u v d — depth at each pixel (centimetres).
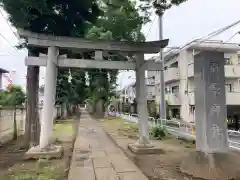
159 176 643
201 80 698
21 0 794
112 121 2886
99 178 629
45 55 935
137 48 1000
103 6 1316
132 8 1312
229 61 2447
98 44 973
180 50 2623
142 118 1014
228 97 2250
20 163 790
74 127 2161
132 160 841
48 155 855
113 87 4009
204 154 661
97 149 1078
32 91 1091
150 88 3800
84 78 3444
